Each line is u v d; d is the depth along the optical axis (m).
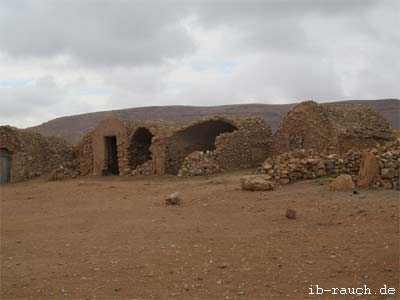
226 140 26.94
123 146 30.69
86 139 33.53
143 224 12.26
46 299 7.20
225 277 7.77
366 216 11.25
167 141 28.66
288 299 6.73
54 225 13.01
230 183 19.39
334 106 27.86
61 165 33.62
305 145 26.52
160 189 19.56
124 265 8.70
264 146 28.78
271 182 16.59
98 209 15.30
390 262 7.87
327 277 7.48
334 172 17.48
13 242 11.19
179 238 10.48
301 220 11.48
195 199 15.71
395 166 15.24
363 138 26.14
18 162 31.08
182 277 7.89
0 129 30.67
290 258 8.52
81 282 7.90
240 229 11.02
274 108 79.31
